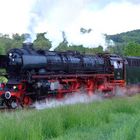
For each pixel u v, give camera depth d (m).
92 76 29.89
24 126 12.25
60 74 26.27
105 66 32.06
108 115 17.50
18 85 23.19
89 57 30.30
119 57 34.62
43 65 24.59
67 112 15.76
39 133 12.01
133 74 37.06
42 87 24.08
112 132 13.22
